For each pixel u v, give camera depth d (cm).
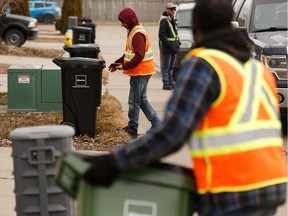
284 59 1185
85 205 411
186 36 2123
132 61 1149
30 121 1306
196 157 404
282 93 1181
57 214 591
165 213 410
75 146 1109
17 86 1409
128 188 410
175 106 388
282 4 1423
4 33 3253
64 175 425
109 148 1116
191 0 2789
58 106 1422
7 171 953
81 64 1133
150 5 7175
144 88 1188
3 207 798
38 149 575
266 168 404
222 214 400
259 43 1233
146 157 392
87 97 1148
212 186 400
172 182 409
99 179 399
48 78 1412
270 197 404
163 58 1848
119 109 1478
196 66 398
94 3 7144
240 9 1481
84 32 2742
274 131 420
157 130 388
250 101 408
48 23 6325
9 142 1123
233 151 399
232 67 407
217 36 414
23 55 2834
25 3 4384
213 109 400
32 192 583
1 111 1426
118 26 6172
